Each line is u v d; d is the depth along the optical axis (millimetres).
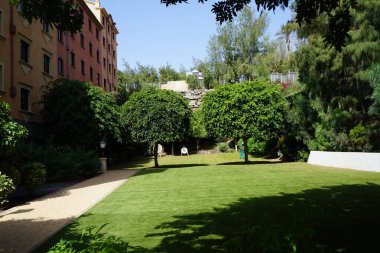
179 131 21953
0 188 8211
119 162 29969
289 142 23734
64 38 23766
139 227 5953
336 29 5047
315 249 2004
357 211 6633
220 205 7727
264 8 4891
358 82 17766
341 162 17500
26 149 14461
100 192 10953
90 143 19641
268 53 43281
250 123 21281
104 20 37469
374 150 17938
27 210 8164
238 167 18891
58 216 7277
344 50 16609
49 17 3797
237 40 45219
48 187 13000
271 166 19125
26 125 17641
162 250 4621
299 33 18703
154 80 66812
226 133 21703
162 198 9102
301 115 21625
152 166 23969
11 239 5523
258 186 10758
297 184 10961
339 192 9078
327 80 18719
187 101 22797
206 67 54938
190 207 7637
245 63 44500
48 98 19031
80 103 19328
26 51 18219
